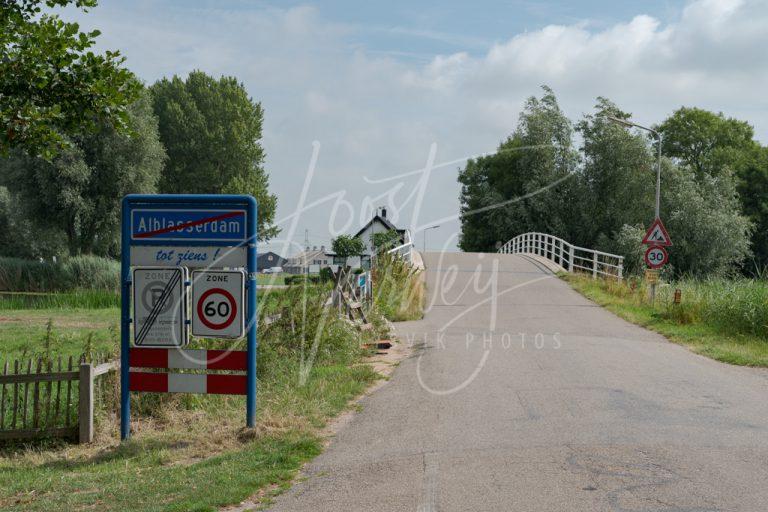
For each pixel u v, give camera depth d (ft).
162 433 27.17
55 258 130.93
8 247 180.65
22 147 31.32
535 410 27.58
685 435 23.71
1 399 28.27
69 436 27.43
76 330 59.67
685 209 165.89
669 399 29.35
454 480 19.52
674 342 46.57
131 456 24.52
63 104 31.07
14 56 30.83
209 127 203.82
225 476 20.56
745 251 167.84
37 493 20.53
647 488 18.48
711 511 16.87
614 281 79.56
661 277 153.07
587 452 21.83
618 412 27.07
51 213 144.87
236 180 198.59
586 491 18.33
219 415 28.86
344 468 21.22
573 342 45.83
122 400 26.76
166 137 199.62
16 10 31.73
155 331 26.53
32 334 56.70
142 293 26.50
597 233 192.54
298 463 21.89
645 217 183.11
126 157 149.48
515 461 21.08
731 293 52.80
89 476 22.06
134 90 32.68
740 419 25.94
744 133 217.15
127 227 26.66
